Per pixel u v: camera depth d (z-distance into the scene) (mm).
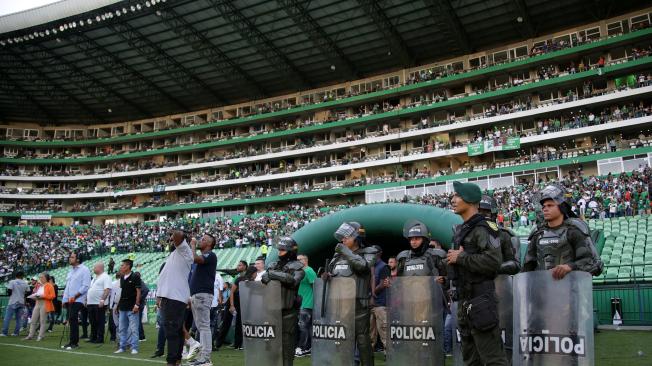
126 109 59281
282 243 6547
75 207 57375
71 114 61312
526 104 40875
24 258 44281
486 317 4285
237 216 47438
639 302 13766
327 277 6020
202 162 54906
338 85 51531
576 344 4102
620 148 36500
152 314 21500
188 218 50688
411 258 6590
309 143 50500
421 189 42094
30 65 50250
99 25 43312
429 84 45125
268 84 52969
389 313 5660
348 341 5766
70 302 10953
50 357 9039
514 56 43594
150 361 8477
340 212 10875
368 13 39438
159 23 42875
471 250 4465
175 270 6969
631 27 38938
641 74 37688
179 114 59688
